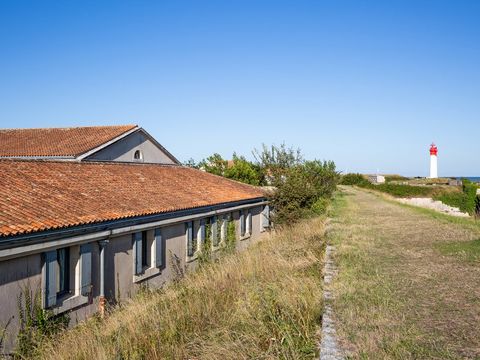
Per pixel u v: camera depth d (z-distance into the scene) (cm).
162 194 1650
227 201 1936
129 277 1268
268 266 1091
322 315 660
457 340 555
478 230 1573
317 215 2481
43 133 2548
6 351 839
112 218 1145
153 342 695
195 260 1664
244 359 568
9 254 841
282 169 2638
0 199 1007
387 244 1321
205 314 805
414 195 5128
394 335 570
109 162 1958
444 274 909
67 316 1007
